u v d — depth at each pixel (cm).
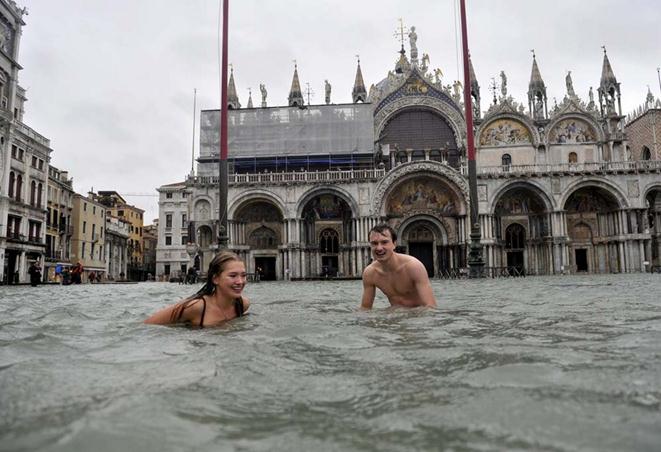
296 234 5850
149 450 216
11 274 5322
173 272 9175
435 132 6378
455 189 5762
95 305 1254
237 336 576
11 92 5431
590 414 264
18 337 595
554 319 717
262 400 301
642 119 6850
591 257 5900
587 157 6091
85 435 229
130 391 317
